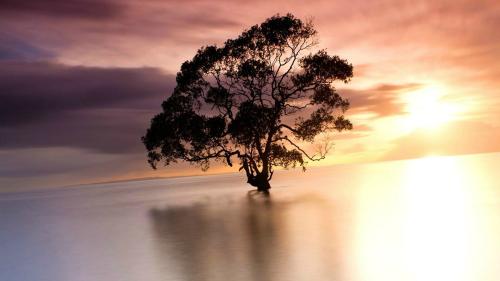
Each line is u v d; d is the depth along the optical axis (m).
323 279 14.09
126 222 33.97
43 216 47.59
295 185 69.12
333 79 50.25
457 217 26.36
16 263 20.67
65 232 31.22
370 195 44.69
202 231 25.81
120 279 15.91
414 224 24.39
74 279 16.53
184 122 49.09
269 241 21.08
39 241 27.67
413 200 37.81
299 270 15.23
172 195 70.69
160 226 29.64
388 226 24.05
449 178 72.94
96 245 24.02
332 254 17.52
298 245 19.69
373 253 17.45
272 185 71.75
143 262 18.31
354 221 26.33
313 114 49.19
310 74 48.84
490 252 16.83
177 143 50.28
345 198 41.72
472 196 39.34
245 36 49.47
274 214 31.20
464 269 14.61
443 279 13.67
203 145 49.66
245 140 49.16
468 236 20.25
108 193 113.31
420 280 13.67
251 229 25.19
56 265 19.42
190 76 49.75
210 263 17.08
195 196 60.91
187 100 50.50
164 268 16.91
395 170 143.25
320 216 29.08
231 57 50.12
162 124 50.03
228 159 50.88
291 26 48.72
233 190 69.31
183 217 33.75
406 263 15.62
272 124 49.34
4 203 99.31
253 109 48.19
